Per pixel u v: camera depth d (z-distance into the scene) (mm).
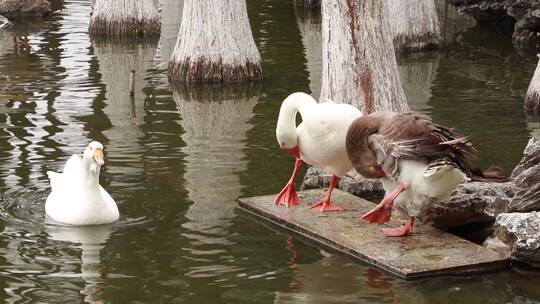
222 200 10227
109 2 22609
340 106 9375
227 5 17188
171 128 13508
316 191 10492
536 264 8523
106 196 9742
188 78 17203
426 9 20984
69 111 14484
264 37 22719
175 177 10969
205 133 13203
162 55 20328
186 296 7777
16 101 15141
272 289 7938
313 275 8250
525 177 9242
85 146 12281
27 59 19391
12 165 11312
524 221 8734
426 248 8711
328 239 8977
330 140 9289
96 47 21172
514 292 7973
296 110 9664
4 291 7816
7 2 24594
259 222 9609
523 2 21625
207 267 8391
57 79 17203
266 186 10742
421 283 8109
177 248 8820
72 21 24953
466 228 9641
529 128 13438
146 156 11867
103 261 8492
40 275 8164
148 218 9617
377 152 8516
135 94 16141
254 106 15258
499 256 8539
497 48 21297
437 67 18922
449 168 8164
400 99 11719
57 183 9914
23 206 9891
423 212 8906
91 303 7613
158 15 23641
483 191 9789
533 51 20812
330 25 11641
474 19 25688
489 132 13227
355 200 10164
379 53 11539
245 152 12156
